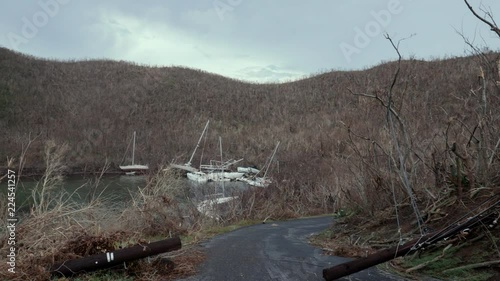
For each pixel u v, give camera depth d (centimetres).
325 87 7331
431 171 864
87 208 716
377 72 5834
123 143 4684
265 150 4225
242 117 6731
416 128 983
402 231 770
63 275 561
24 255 578
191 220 1367
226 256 745
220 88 7994
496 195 638
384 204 923
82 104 6494
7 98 5884
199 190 1941
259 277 597
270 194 1948
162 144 4588
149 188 1133
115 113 6266
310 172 2245
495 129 775
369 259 559
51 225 666
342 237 910
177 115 6644
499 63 735
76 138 4731
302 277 596
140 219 1039
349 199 1052
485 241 582
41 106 6016
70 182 2509
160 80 8056
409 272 586
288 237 1021
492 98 788
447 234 592
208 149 4447
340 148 2239
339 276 548
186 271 630
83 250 620
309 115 6078
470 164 764
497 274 516
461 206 713
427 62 4041
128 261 600
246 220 1595
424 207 805
